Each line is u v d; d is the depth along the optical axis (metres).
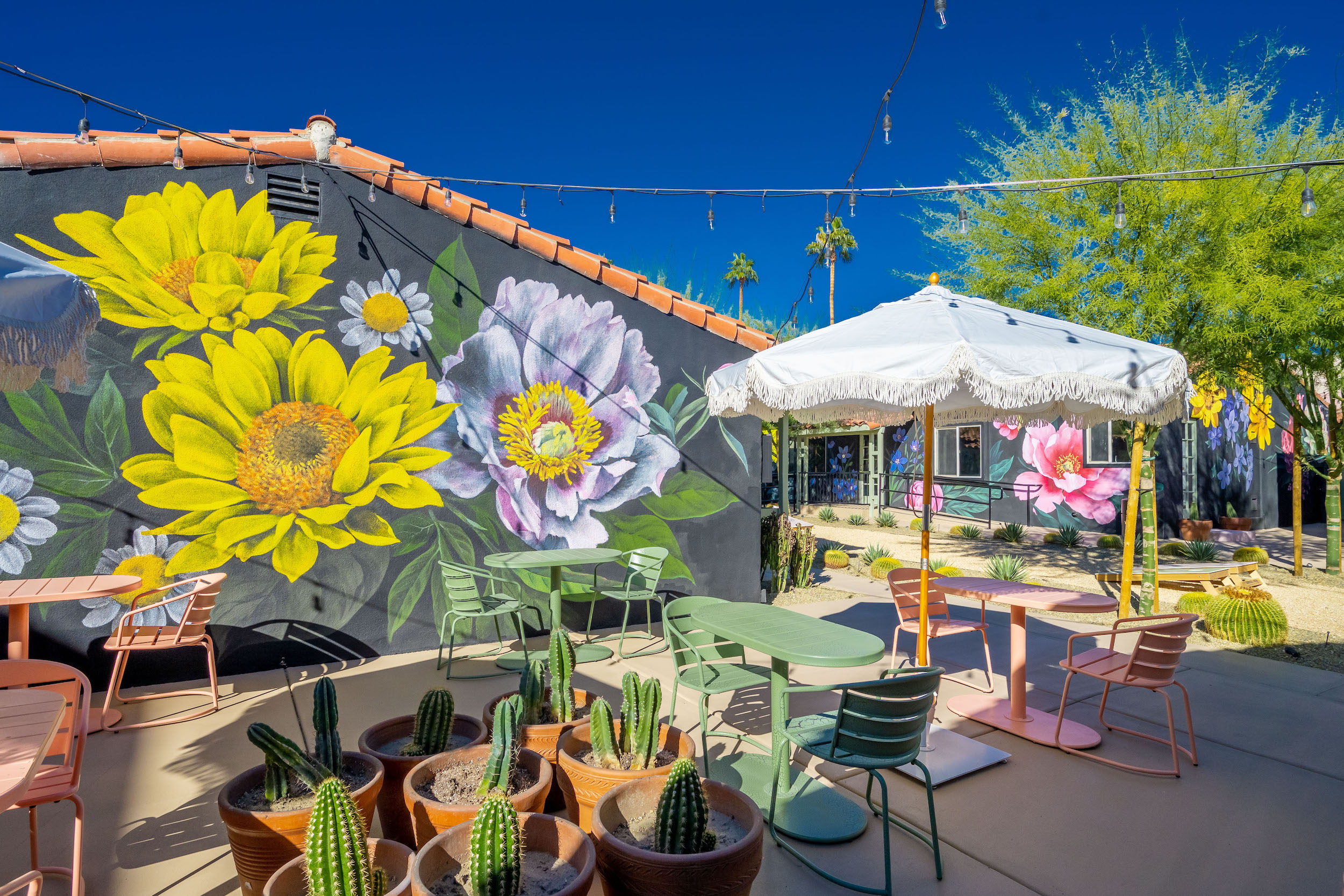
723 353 7.61
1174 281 7.49
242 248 5.55
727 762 3.83
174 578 5.29
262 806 2.54
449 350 6.29
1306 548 13.20
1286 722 4.56
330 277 5.85
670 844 2.29
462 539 6.30
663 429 7.28
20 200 4.96
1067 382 3.54
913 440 18.61
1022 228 8.08
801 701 4.93
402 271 6.12
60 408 5.06
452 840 2.28
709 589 7.48
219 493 5.45
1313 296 7.30
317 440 5.78
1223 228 7.12
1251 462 16.23
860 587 9.27
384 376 6.03
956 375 3.37
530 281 6.65
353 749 4.06
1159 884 2.84
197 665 5.35
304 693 5.04
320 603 5.76
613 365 7.04
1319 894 2.77
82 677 2.80
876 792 3.60
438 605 6.21
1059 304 7.98
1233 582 8.81
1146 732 4.38
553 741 3.21
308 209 5.78
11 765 1.91
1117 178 3.38
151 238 5.29
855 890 2.77
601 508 6.96
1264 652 6.25
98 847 3.06
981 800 3.52
